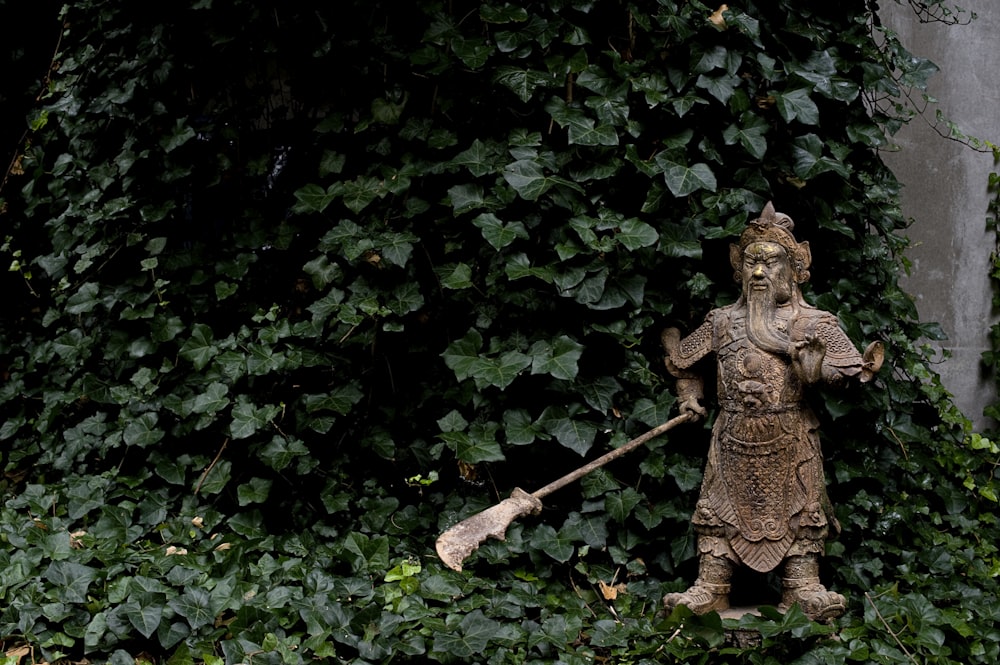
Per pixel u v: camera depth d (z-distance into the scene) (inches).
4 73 240.1
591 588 171.0
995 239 227.3
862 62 195.6
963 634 156.6
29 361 227.6
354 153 194.2
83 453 199.5
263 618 148.6
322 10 190.1
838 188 191.2
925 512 191.3
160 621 147.9
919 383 208.5
